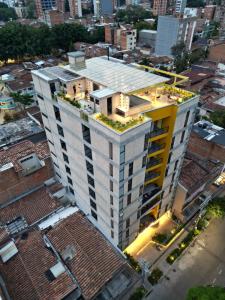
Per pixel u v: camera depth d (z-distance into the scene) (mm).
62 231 39688
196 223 46312
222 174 55906
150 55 138875
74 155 36938
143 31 157000
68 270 35438
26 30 131750
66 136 36031
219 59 124125
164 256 42438
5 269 36344
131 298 36656
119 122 26984
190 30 136375
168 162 37000
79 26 148125
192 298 29984
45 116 39406
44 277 34938
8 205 44562
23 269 36031
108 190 32844
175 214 48062
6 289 34219
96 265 35844
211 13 197500
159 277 39562
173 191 44094
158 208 43031
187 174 45875
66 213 43812
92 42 156125
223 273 40375
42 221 42812
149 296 37500
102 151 29297
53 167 48969
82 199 43281
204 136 55250
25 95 79625
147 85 29484
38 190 47438
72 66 34562
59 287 33875
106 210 36438
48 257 37062
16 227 41406
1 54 125250
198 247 44062
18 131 62031
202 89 90625
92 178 35469
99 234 39344
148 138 29531
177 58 123688
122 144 26062
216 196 52438
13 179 44438
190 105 32844
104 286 34719
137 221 39156
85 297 33250
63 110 32750
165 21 129250
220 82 94125
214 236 45906
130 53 134125
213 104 75312
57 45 142375
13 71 106500
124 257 39031
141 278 38719
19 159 46469
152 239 44406
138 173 31875
